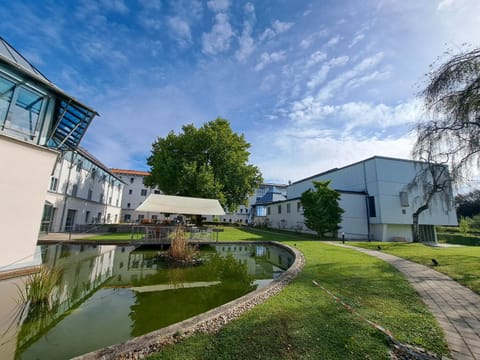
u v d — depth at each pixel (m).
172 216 39.91
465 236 26.45
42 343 3.18
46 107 7.72
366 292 4.52
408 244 13.34
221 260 10.03
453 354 2.38
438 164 13.21
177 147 23.19
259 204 39.09
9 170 6.34
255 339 2.71
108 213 30.98
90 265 8.27
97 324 3.78
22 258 6.47
